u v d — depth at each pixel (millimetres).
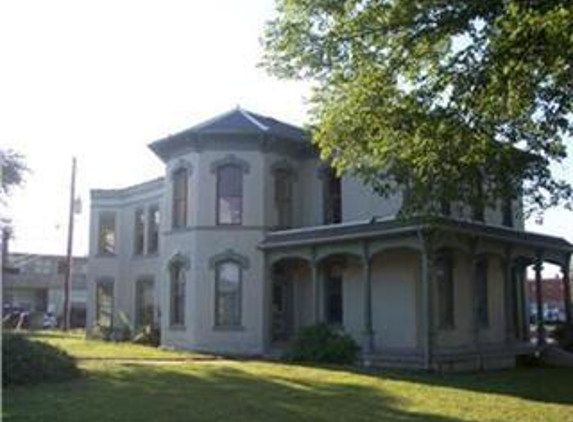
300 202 31234
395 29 15016
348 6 15367
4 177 32219
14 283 78000
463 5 13891
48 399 15000
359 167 17312
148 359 24562
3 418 12922
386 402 15742
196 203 30188
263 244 29422
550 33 10875
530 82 12602
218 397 15797
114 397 15414
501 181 15914
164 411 13914
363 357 24688
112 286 41281
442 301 26438
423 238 23531
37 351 17922
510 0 12266
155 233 38812
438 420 13734
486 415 14523
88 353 26234
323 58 16031
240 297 29547
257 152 30203
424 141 14797
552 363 27688
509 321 27484
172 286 31172
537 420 14188
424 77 14594
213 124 30312
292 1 16016
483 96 13195
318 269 27797
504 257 27469
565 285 30375
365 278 25375
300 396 16266
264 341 29031
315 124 17078
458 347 25891
